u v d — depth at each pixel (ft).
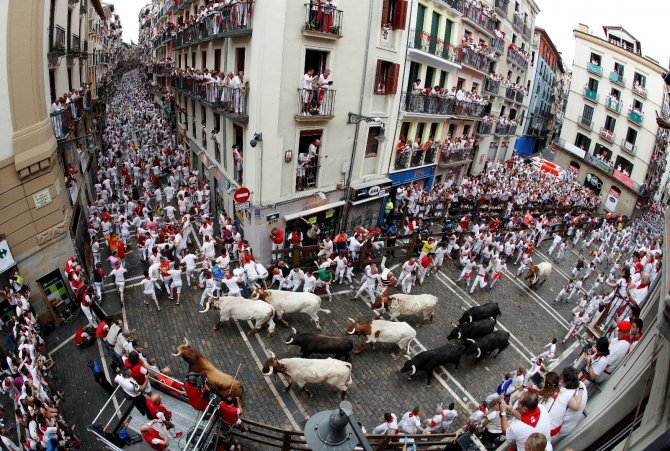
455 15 73.56
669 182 141.18
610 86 132.57
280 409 35.70
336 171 60.13
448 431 35.68
